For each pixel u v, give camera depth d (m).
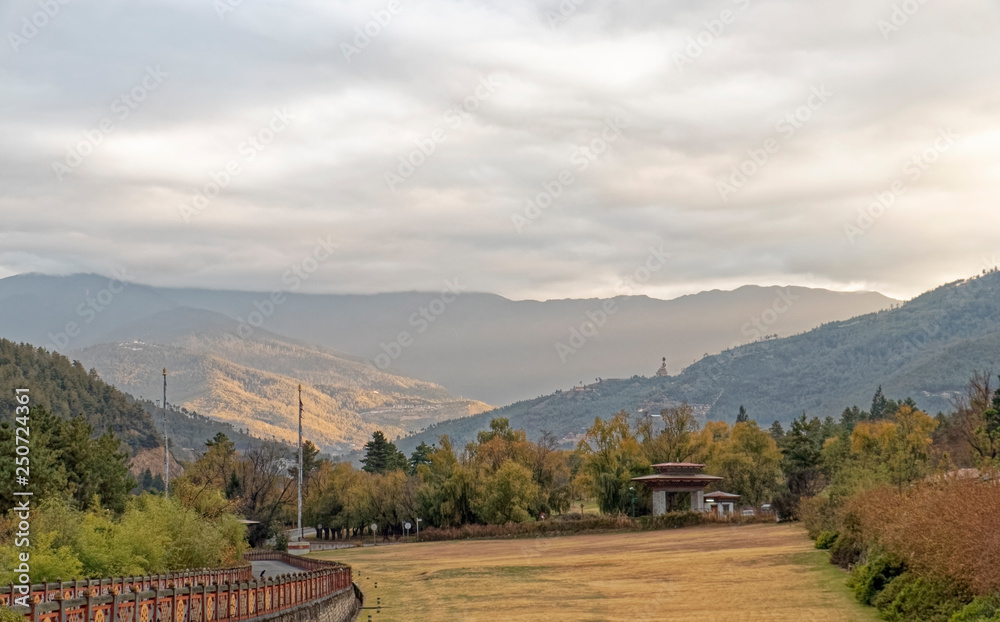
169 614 22.95
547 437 161.38
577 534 121.12
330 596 40.59
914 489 42.62
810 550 65.94
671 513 119.12
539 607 47.59
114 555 40.69
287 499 141.12
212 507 81.94
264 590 29.39
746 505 146.75
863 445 111.19
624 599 49.03
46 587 22.70
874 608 37.91
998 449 79.50
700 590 50.09
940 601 30.78
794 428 117.12
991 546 26.98
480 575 70.69
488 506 137.00
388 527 152.88
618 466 140.25
